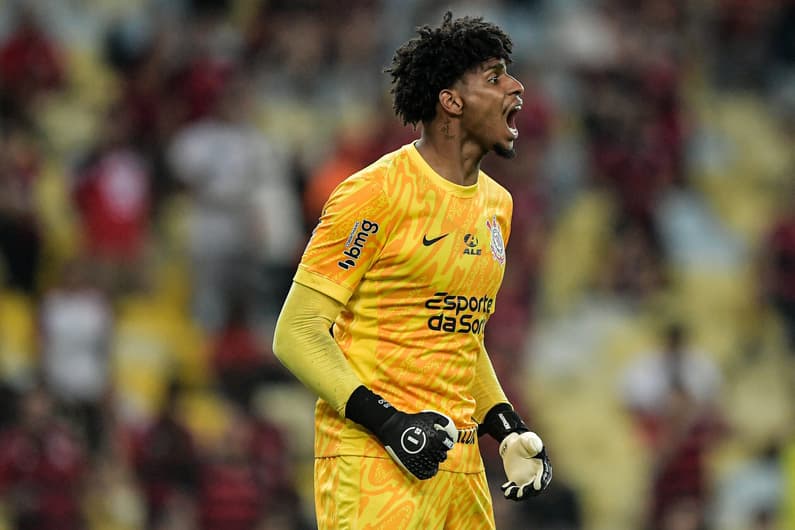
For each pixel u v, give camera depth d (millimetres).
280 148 50688
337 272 14953
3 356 43406
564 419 48781
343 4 58031
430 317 15117
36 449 37281
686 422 44719
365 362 15148
